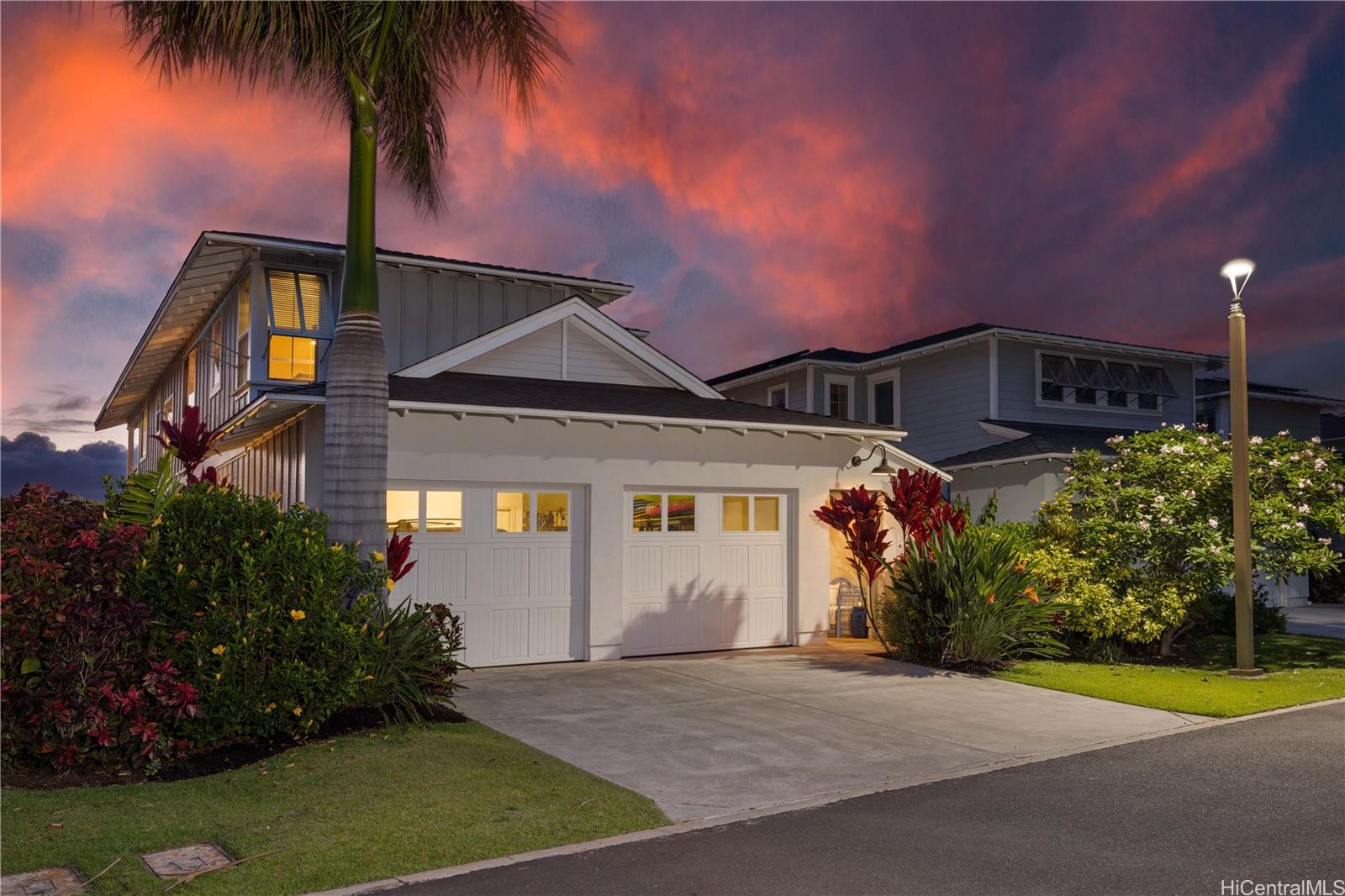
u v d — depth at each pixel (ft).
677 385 50.75
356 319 29.04
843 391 83.30
